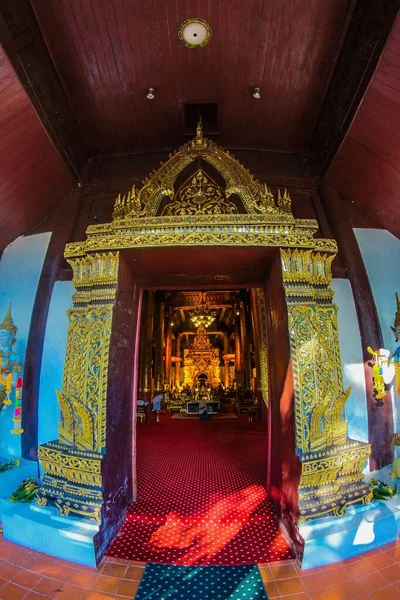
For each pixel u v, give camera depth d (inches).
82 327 174.1
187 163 201.0
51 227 246.8
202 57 193.5
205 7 167.0
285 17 170.9
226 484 221.8
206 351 1141.1
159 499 199.3
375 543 151.9
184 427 458.0
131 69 197.8
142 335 598.2
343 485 161.6
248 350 689.0
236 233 171.6
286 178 247.0
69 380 169.2
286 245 171.9
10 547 154.7
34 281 235.6
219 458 285.3
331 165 224.5
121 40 181.2
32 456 204.1
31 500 175.0
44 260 232.7
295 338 163.6
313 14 168.6
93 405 160.9
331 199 237.0
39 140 193.9
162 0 162.6
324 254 178.4
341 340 207.6
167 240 170.7
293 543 150.6
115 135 242.1
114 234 174.9
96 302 172.6
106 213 238.1
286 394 170.1
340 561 143.6
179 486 219.1
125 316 191.8
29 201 225.0
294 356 161.6
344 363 204.7
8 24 147.0
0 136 175.0
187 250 176.4
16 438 210.7
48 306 220.5
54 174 222.5
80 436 161.9
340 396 167.2
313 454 151.3
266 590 127.3
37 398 210.8
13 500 175.5
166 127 239.9
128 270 197.0
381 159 193.9
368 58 162.1
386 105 167.9
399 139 176.7
